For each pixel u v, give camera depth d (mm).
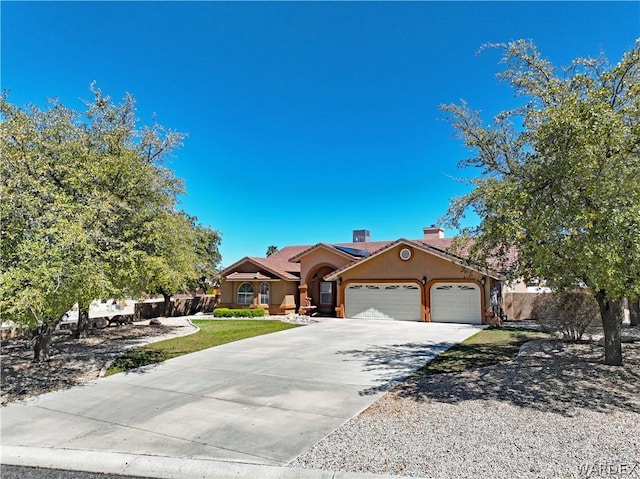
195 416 6781
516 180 9125
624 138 6961
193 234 18359
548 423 5820
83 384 9250
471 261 9906
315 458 4934
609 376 8461
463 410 6559
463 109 10906
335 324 21797
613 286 6758
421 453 4910
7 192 8117
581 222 6684
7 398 8156
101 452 5355
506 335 16484
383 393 7902
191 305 32312
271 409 7074
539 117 7676
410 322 22469
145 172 11391
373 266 24406
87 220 8742
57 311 8828
